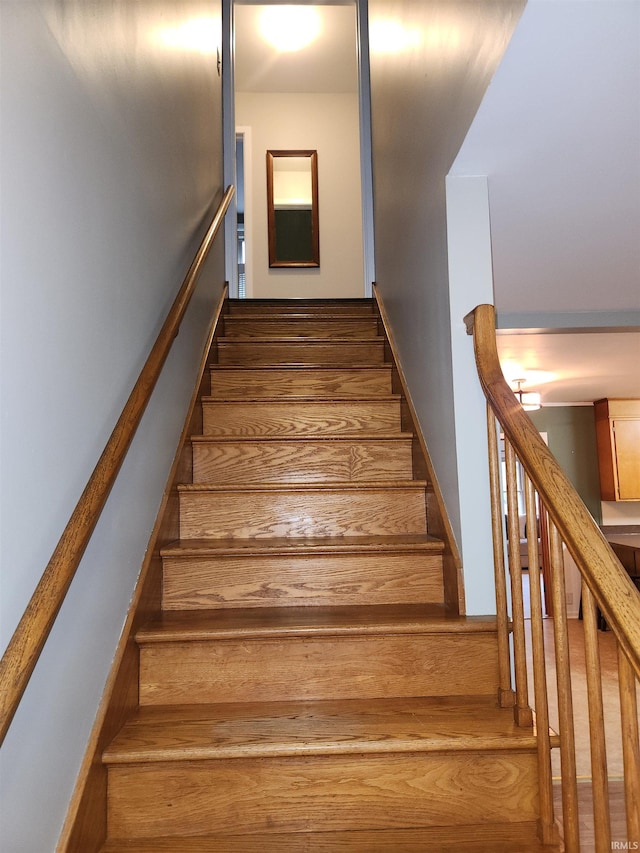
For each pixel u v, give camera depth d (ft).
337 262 17.98
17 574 3.20
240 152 18.60
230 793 4.57
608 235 8.16
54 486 3.67
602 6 4.01
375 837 4.49
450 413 6.21
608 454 24.59
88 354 4.27
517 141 5.66
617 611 3.24
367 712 5.16
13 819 3.20
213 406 8.87
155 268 6.29
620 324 12.16
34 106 3.46
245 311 12.32
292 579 6.48
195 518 7.26
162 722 4.98
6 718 2.70
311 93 18.62
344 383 9.75
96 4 4.52
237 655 5.47
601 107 5.16
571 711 4.15
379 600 6.50
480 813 4.65
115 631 4.92
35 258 3.45
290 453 8.11
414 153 8.02
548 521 4.22
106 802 4.48
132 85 5.49
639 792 3.14
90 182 4.36
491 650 5.58
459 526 5.98
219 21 12.30
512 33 4.28
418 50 7.68
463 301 6.17
